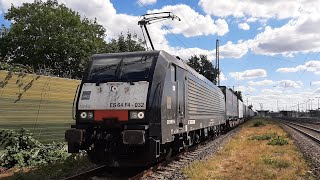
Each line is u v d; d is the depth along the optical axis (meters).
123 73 11.03
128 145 10.29
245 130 39.12
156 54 11.36
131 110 10.35
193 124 15.84
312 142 23.97
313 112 139.75
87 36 51.78
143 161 10.34
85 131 10.48
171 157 13.91
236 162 14.18
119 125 10.35
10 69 14.05
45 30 49.06
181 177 10.49
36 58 47.53
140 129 9.95
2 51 50.25
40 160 12.43
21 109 13.99
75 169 11.57
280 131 37.12
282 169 12.59
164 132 11.02
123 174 11.00
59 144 14.78
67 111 16.48
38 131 14.71
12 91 13.68
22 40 49.19
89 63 11.72
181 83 13.54
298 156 15.87
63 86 16.28
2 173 10.88
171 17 16.30
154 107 10.48
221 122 28.00
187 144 15.63
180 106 13.27
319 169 12.45
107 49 39.25
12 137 12.97
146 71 10.91
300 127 49.00
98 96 10.81
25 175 9.95
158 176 10.37
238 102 51.19
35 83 14.73
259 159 14.62
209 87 21.34
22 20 50.25
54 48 47.25
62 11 50.69
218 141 22.86
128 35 39.59
